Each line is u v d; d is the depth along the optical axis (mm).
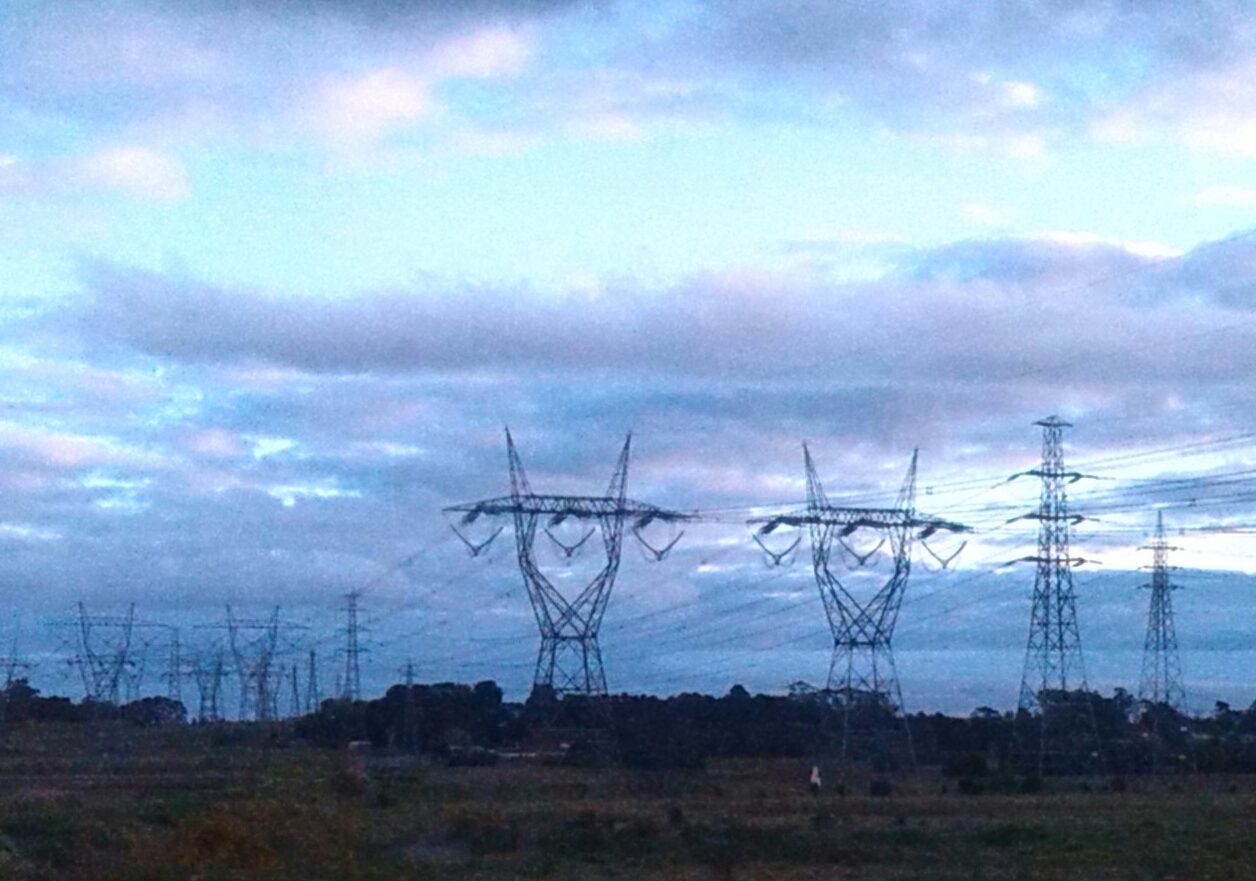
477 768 109812
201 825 48719
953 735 134750
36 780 94875
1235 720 154875
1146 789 104250
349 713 136000
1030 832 68250
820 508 106750
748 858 58844
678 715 128125
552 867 54312
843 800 89312
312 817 52531
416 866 50625
